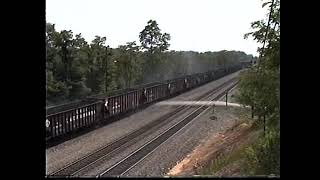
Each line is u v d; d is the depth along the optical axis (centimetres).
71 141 1833
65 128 1866
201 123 2352
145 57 5306
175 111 2877
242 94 1116
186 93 4269
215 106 3030
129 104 2773
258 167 973
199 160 1509
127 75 4469
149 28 5356
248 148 1155
